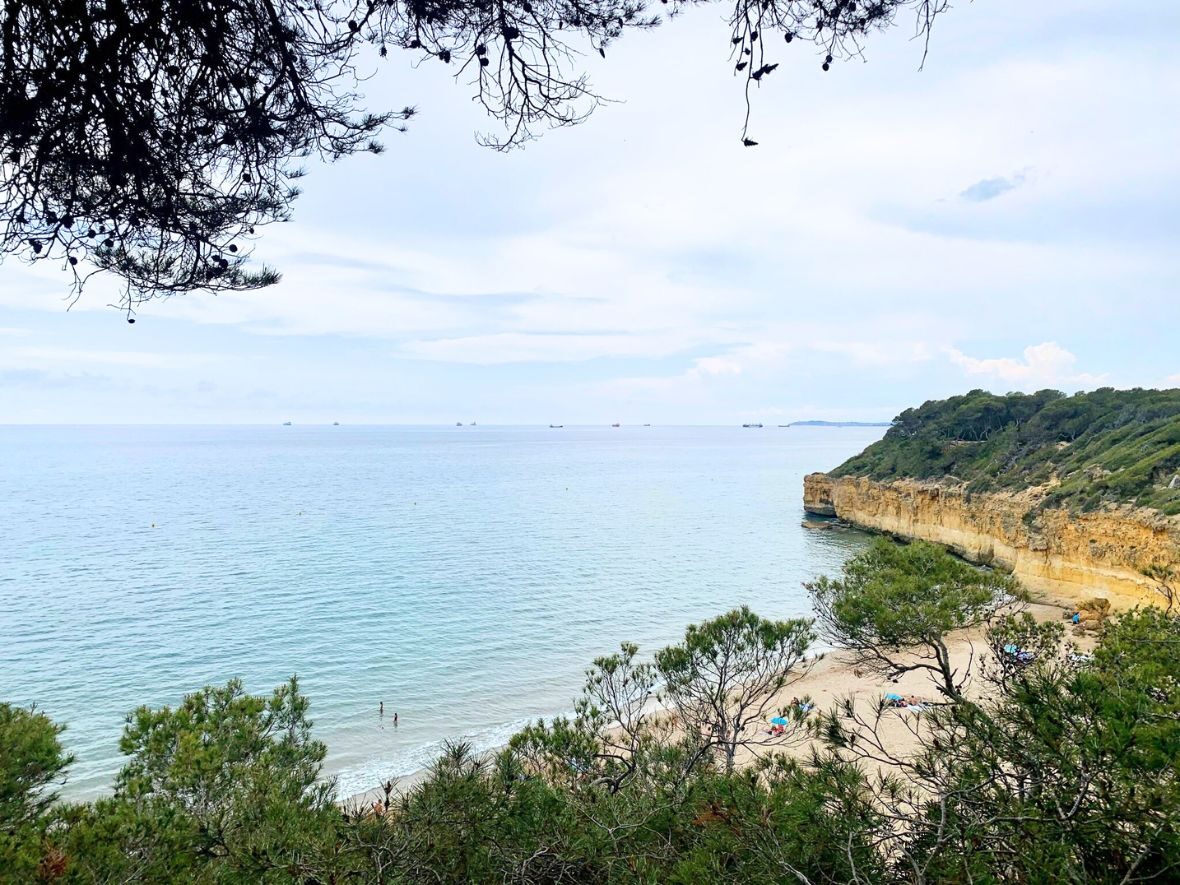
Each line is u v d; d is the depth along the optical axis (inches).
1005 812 146.5
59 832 203.3
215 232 135.8
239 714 359.3
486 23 124.6
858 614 416.2
